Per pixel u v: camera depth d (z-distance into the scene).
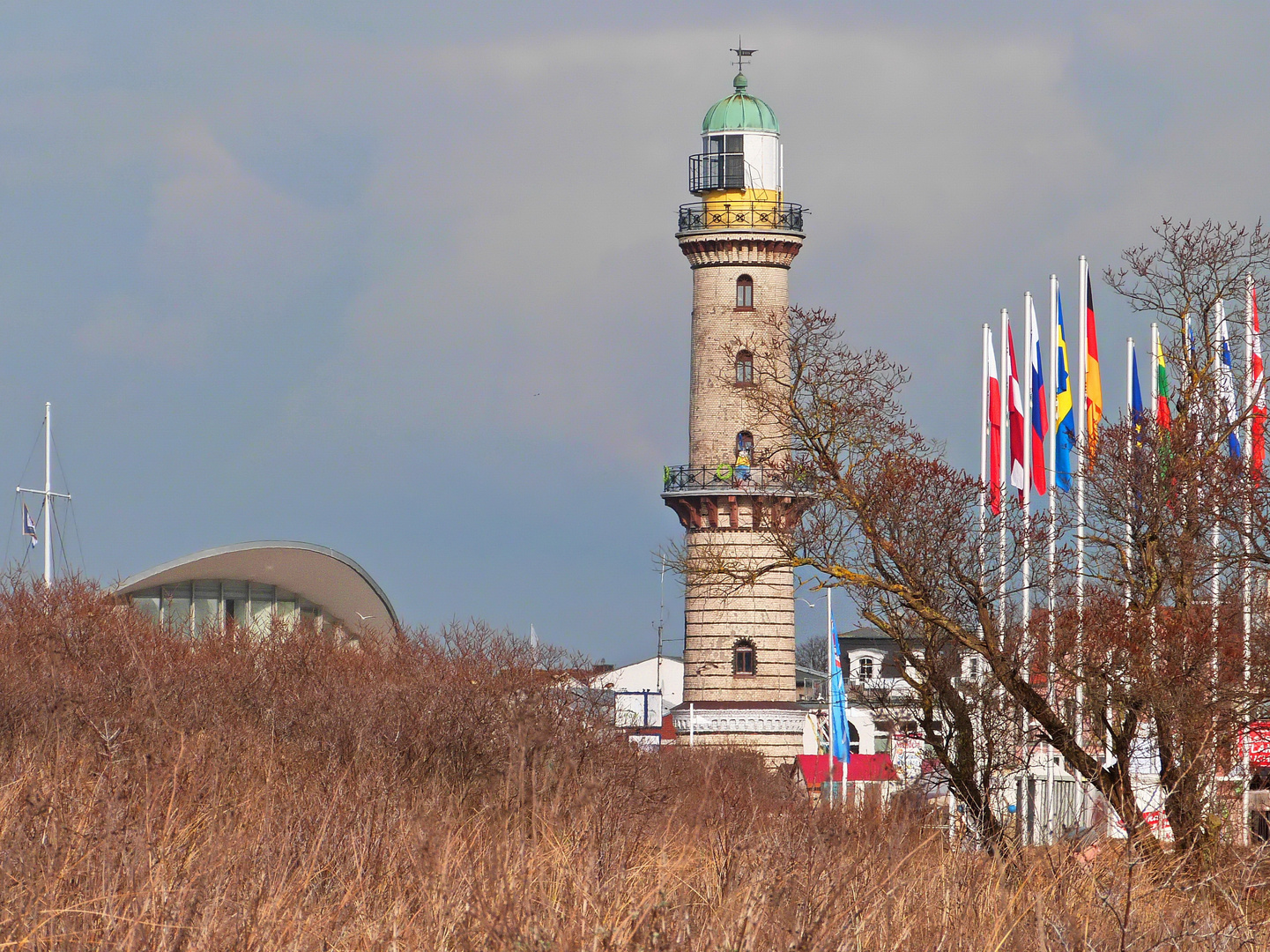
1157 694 88.44
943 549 105.62
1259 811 72.75
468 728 76.50
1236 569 101.12
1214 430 103.94
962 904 41.81
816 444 114.12
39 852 35.75
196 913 33.00
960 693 99.94
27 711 70.38
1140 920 43.53
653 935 32.53
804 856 41.12
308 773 62.22
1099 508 105.12
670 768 72.25
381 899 38.16
